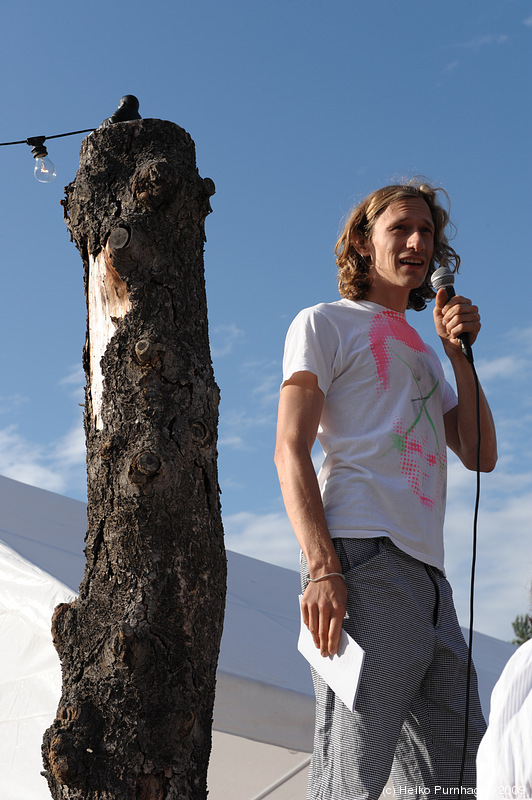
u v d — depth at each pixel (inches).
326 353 76.4
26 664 121.7
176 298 73.1
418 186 91.4
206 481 70.4
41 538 153.8
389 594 67.3
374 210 84.0
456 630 71.1
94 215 75.2
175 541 67.7
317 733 67.6
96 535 69.4
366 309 80.4
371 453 72.6
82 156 78.2
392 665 65.6
